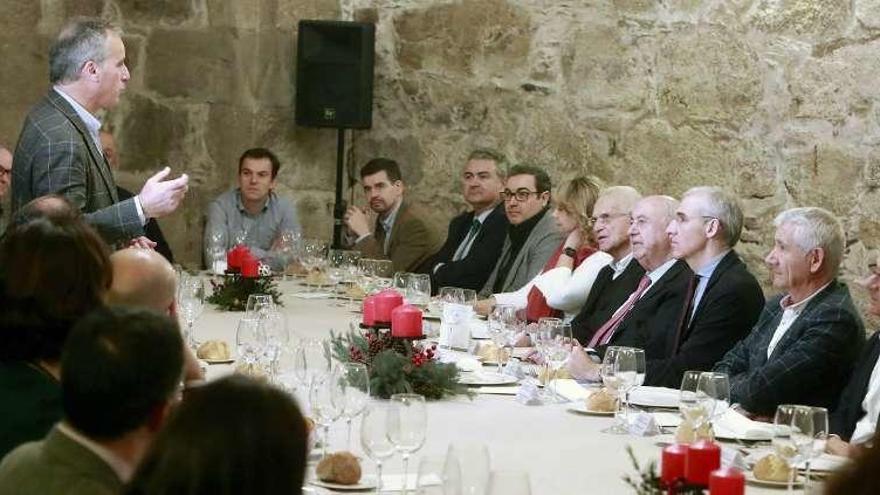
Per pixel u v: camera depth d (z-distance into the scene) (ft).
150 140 28.91
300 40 28.19
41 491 7.45
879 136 22.68
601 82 26.35
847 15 23.00
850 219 23.04
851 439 14.42
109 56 17.80
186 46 28.78
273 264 25.46
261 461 5.92
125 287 11.14
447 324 17.11
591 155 26.55
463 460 8.87
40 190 17.48
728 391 12.13
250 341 14.21
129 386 7.50
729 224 17.10
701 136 24.95
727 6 24.49
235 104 29.01
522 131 27.50
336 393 11.23
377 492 10.27
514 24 27.50
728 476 7.21
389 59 28.86
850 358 15.49
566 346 14.58
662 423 13.08
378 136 29.12
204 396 6.04
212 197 29.04
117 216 16.99
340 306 20.90
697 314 16.98
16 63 27.89
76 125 17.72
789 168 23.80
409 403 10.23
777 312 16.24
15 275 9.38
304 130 29.43
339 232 28.43
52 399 9.27
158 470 5.92
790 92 23.73
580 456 11.77
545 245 22.11
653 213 17.87
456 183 28.35
